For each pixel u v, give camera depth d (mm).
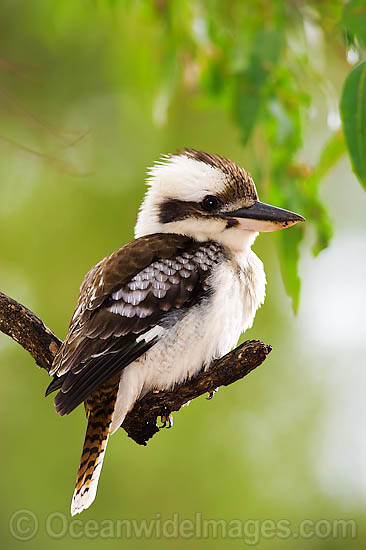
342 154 8578
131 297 7070
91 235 12359
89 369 6871
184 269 7195
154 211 7820
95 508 11195
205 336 7043
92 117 12461
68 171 9430
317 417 12383
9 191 12391
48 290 12312
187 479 11453
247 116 8500
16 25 12250
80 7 11109
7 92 10281
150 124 12391
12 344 11852
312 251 8367
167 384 7074
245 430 12039
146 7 9797
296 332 12547
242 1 9578
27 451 11477
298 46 8945
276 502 11891
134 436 7328
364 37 7301
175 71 9609
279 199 8430
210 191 7598
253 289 7461
